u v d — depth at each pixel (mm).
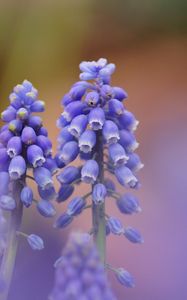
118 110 310
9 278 307
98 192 306
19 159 304
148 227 474
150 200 507
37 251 366
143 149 570
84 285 254
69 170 313
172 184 535
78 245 256
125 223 474
